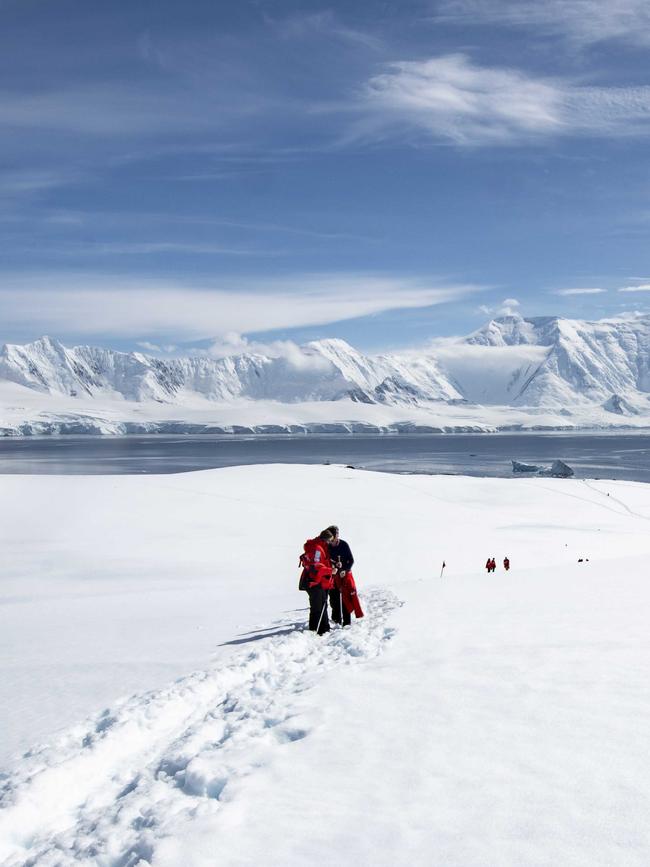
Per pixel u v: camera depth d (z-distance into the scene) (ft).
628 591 44.50
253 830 12.73
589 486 329.52
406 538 183.93
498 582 57.21
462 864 11.16
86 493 248.32
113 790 17.87
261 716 21.34
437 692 21.81
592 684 21.58
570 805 13.11
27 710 28.99
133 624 60.34
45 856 13.66
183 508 226.58
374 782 14.79
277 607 67.15
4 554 152.35
